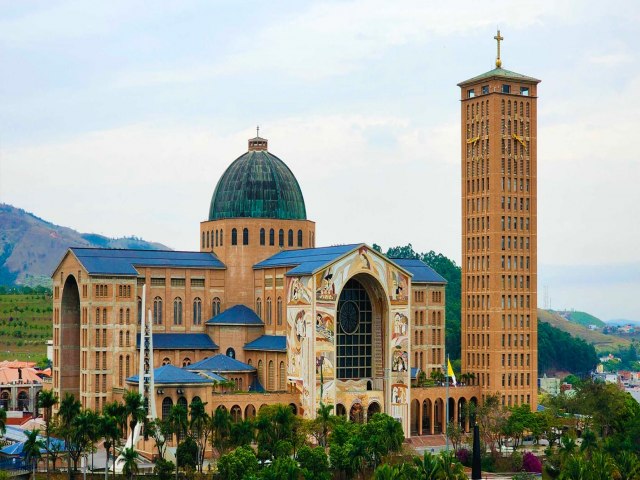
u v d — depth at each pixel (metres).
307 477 191.38
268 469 189.50
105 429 197.75
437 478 190.38
